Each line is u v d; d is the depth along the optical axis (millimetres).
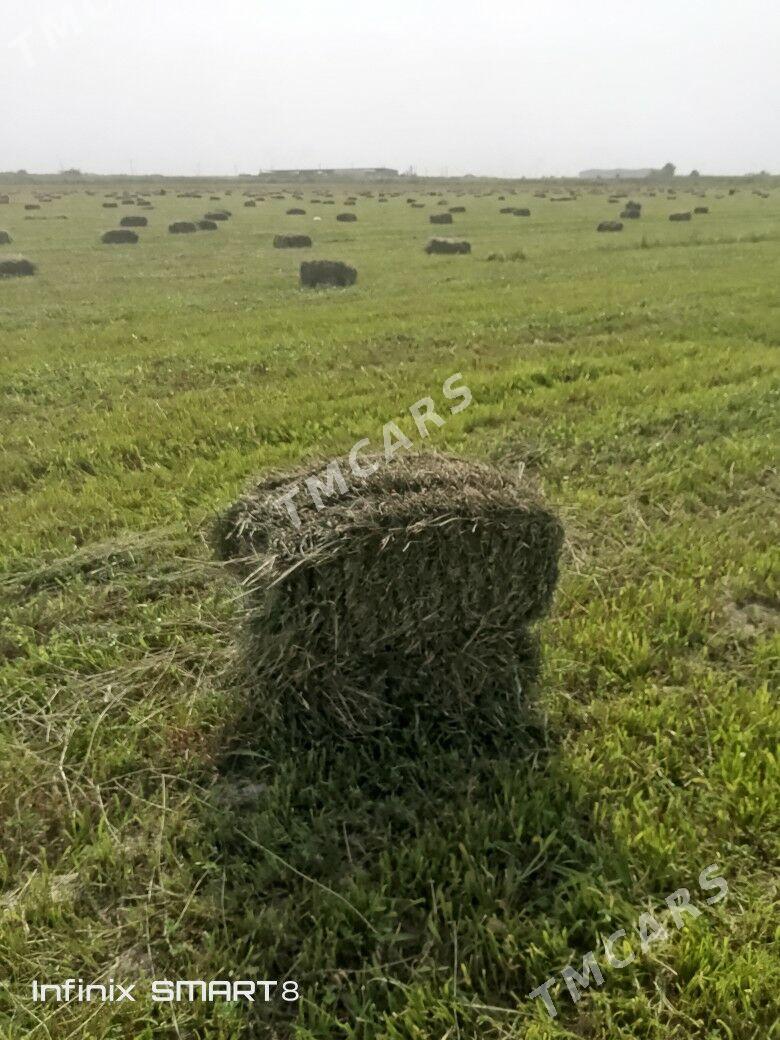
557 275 16766
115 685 3799
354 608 3270
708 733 3422
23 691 3752
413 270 18406
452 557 3281
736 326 11062
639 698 3633
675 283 15008
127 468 6508
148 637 4156
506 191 68438
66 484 6070
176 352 10297
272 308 13562
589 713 3594
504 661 3574
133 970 2539
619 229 28297
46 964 2529
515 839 2920
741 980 2416
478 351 10055
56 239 27531
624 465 6383
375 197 58469
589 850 2854
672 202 47406
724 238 24172
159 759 3365
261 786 3260
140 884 2816
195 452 6766
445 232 28828
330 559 3178
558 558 3504
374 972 2475
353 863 2877
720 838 2934
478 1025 2346
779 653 3965
